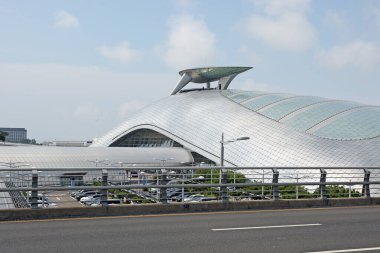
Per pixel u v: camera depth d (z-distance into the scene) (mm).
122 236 11234
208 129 65812
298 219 14492
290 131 55000
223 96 75875
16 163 49812
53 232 11695
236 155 56312
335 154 46375
